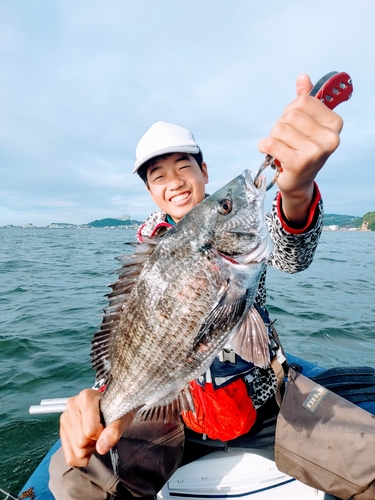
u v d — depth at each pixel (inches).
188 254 81.6
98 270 665.6
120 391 86.9
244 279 81.7
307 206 87.2
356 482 96.5
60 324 316.2
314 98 67.3
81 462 83.8
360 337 284.5
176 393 86.0
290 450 104.7
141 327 84.2
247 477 114.4
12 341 274.1
